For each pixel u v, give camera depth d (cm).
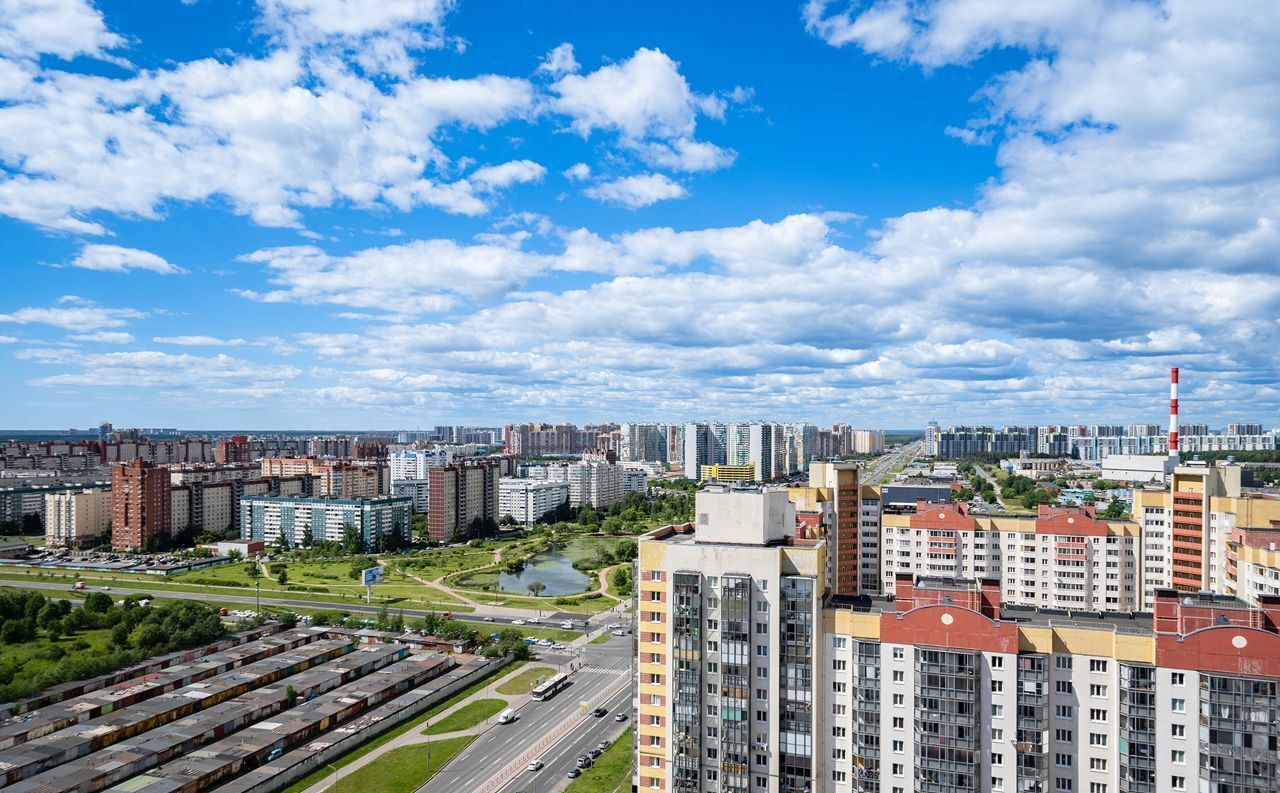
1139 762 13475
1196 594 15038
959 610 14212
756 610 15075
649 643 15825
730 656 15112
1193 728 13225
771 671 15012
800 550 15038
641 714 15900
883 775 14638
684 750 15325
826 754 15088
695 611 15250
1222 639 13038
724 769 15175
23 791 19075
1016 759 13900
